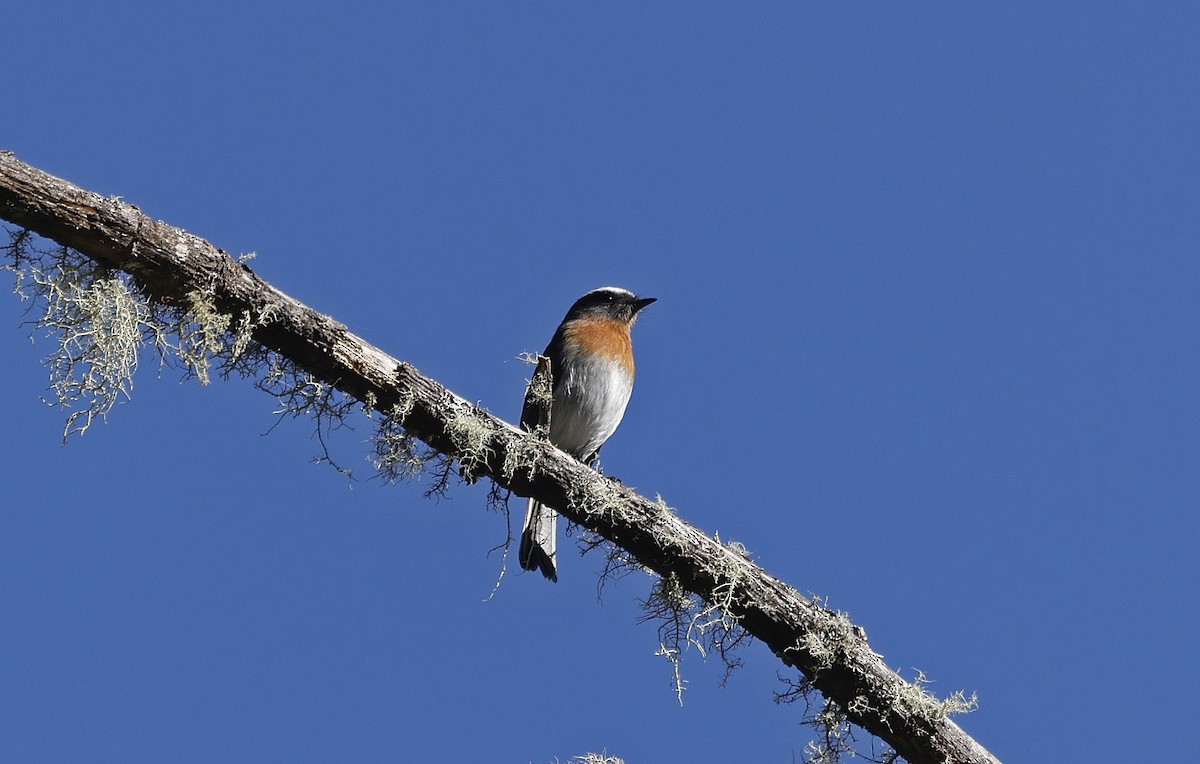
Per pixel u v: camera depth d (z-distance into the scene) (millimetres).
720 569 10672
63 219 9172
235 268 9805
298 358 10094
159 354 9750
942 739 10352
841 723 10594
